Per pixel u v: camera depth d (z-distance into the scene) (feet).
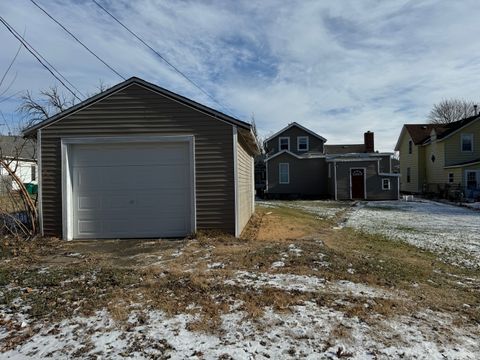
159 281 17.48
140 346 11.41
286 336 12.03
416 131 109.29
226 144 29.01
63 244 27.37
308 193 94.43
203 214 29.19
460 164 84.33
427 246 29.89
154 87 29.25
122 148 29.89
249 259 21.52
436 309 14.98
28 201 29.60
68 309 14.29
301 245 25.70
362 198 86.84
